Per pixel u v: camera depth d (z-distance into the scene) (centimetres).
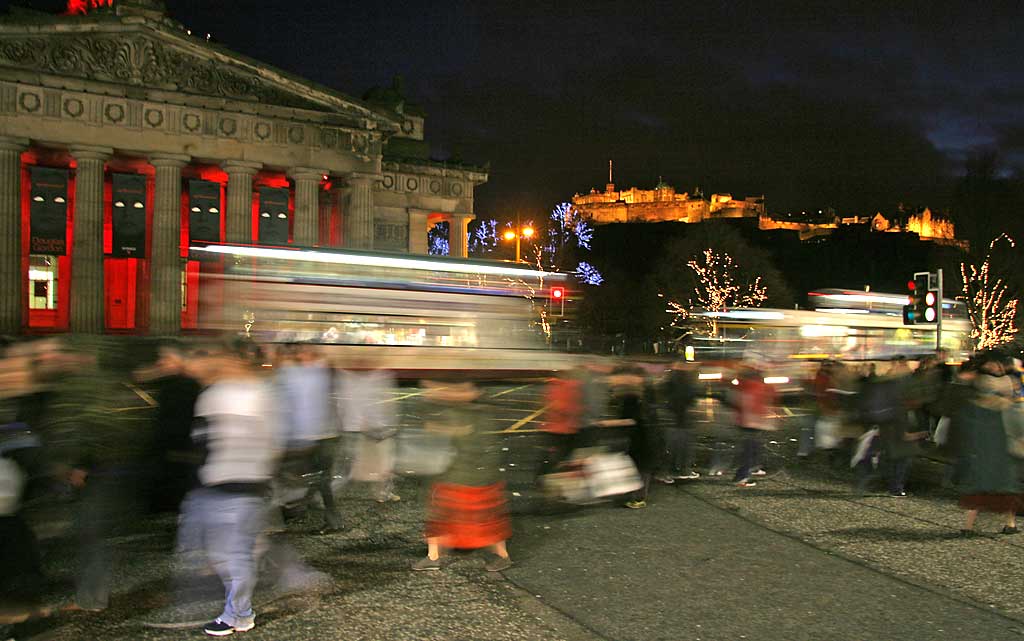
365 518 1124
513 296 2367
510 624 754
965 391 1140
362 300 2133
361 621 752
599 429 1238
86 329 4266
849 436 1577
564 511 1197
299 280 2086
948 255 6631
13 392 723
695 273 8119
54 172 4494
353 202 4859
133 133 4341
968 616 796
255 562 731
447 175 5631
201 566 893
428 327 2208
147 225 5088
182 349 991
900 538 1074
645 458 1247
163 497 955
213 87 4503
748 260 8144
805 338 3198
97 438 768
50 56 4184
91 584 764
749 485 1399
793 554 993
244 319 2044
